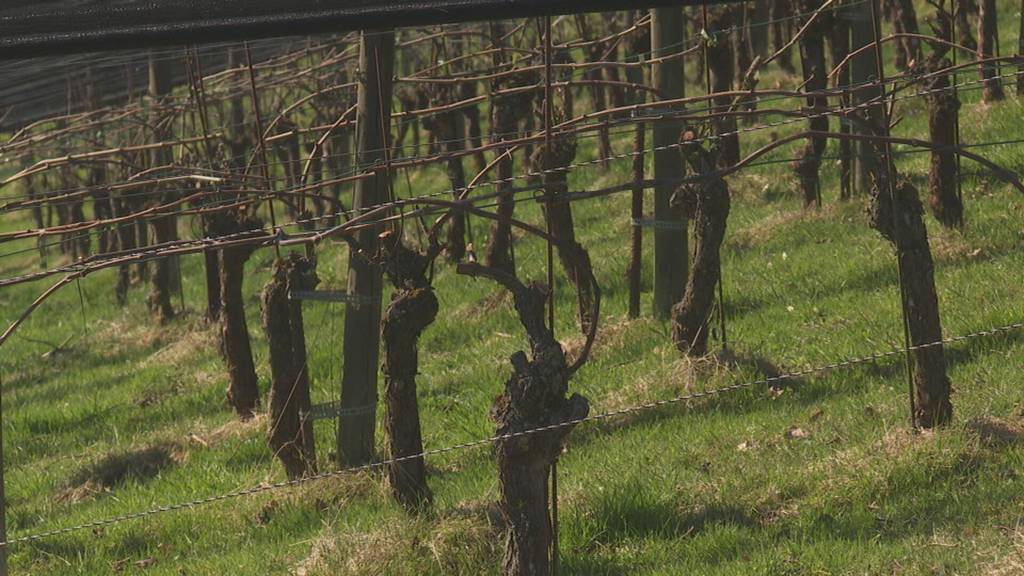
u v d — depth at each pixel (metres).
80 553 41.69
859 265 51.22
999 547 28.31
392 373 34.91
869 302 46.94
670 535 32.72
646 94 78.69
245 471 46.78
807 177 61.34
